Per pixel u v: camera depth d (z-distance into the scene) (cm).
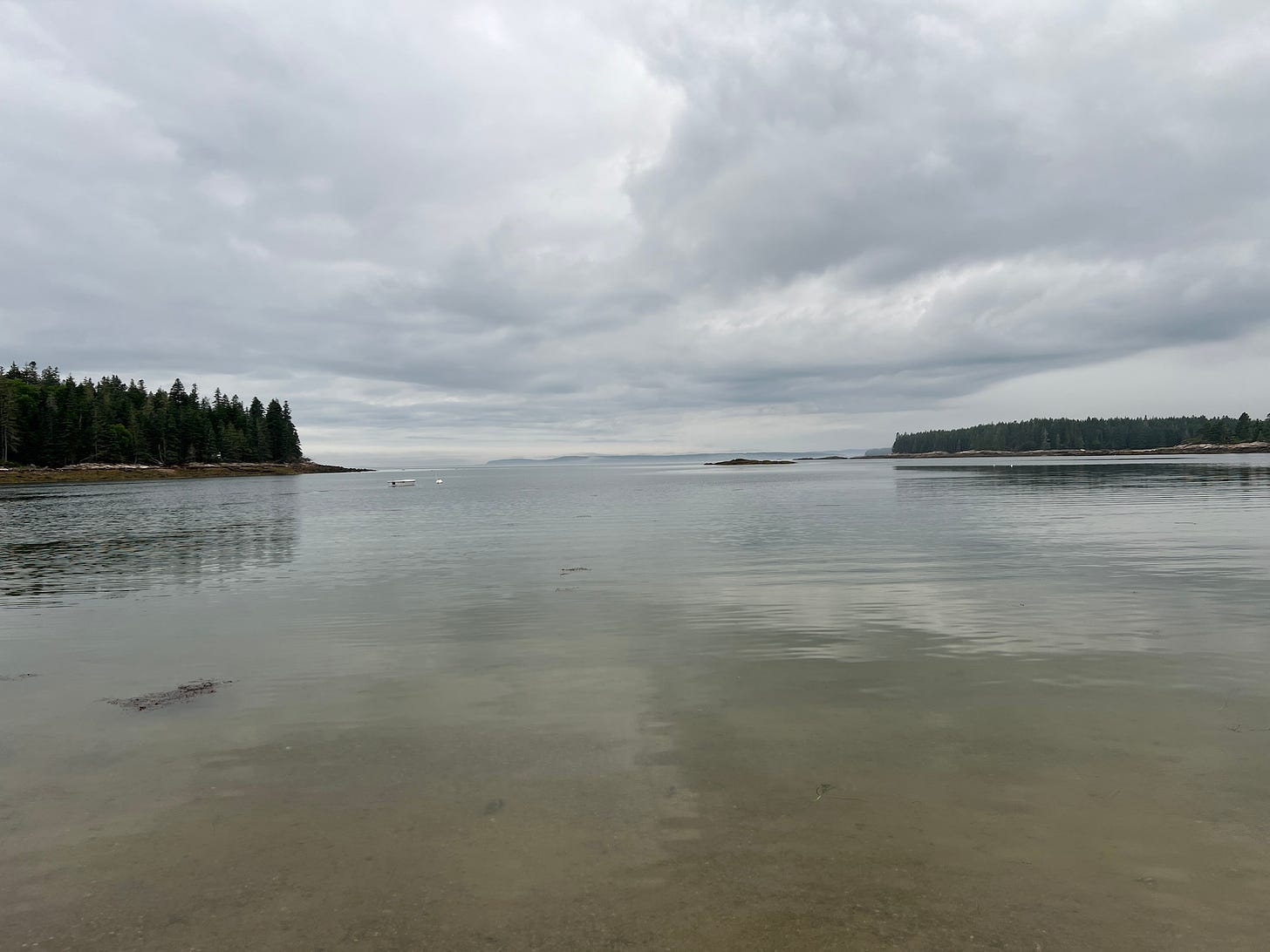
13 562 2034
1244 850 458
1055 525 2608
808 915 400
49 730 713
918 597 1340
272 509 4678
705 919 398
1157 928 386
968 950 370
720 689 815
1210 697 755
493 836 490
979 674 853
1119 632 1048
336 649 1031
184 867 461
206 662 970
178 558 2120
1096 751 617
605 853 467
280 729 708
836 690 802
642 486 8038
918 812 516
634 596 1401
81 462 13425
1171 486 4969
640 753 632
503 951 376
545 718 727
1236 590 1345
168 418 15375
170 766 619
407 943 383
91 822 521
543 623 1177
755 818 510
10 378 13975
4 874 455
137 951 381
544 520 3428
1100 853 457
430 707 768
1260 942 373
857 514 3306
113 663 970
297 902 421
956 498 4334
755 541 2328
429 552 2208
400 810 531
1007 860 451
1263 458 15325
